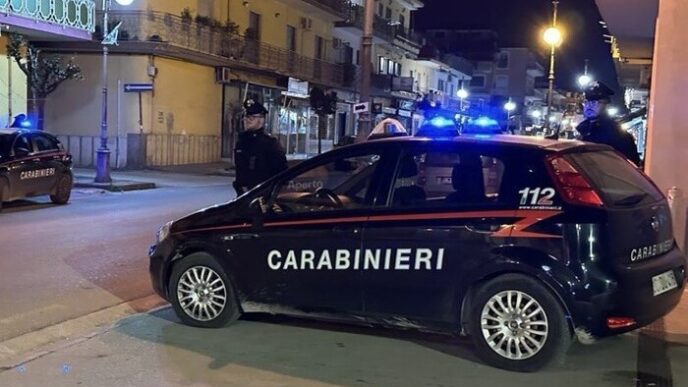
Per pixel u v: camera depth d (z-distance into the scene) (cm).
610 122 816
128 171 2667
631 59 2108
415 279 540
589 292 487
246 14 3459
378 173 566
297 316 601
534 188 513
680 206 791
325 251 571
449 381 500
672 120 802
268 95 3662
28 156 1499
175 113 2947
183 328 628
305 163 596
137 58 2744
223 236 612
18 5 2062
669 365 534
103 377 504
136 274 859
